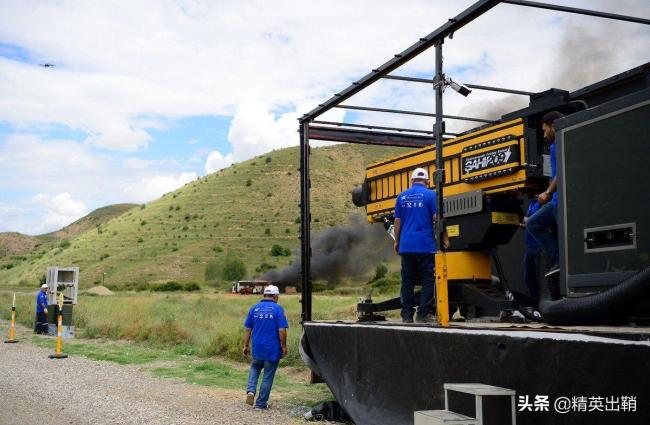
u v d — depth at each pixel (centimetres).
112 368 1282
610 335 351
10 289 8869
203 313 2695
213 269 9744
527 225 532
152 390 1005
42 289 2158
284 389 1045
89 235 13875
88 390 986
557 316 435
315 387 1065
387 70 654
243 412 829
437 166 545
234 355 1434
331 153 13875
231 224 11888
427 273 653
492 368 435
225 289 8681
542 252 541
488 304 675
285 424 756
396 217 668
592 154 413
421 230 652
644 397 325
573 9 557
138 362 1391
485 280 705
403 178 800
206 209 12750
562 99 600
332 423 762
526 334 408
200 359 1453
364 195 870
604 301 392
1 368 1241
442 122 545
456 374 477
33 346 1734
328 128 909
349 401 650
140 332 1906
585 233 415
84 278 10362
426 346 517
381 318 762
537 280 647
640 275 368
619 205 393
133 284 9462
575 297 422
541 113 616
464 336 467
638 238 379
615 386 342
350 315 2114
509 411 405
